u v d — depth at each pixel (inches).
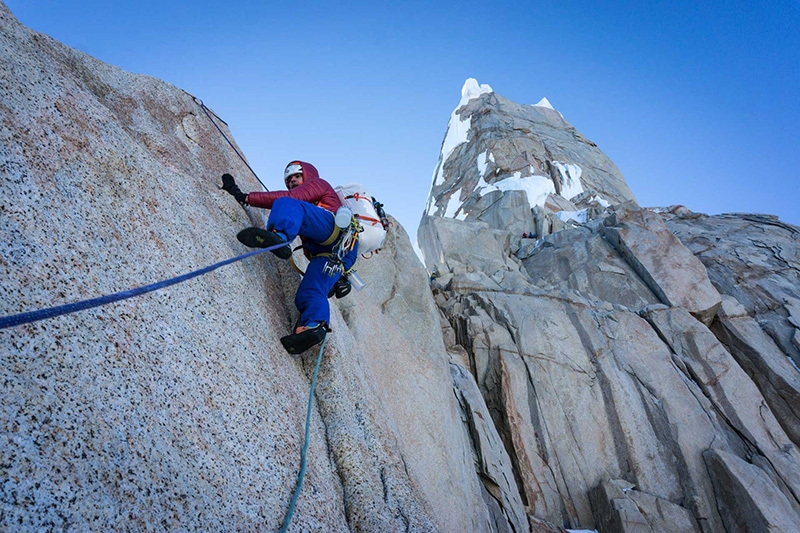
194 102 227.0
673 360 488.7
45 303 80.0
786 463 412.2
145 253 110.2
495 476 338.0
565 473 416.5
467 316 537.0
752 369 503.5
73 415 72.4
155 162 139.8
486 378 475.8
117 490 71.2
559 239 713.6
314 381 140.9
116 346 87.6
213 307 121.4
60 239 91.0
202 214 146.6
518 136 1167.0
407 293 328.5
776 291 577.3
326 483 121.7
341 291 169.2
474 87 1434.5
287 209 139.5
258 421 110.0
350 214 151.6
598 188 1094.4
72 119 114.0
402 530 128.2
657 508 382.6
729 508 378.6
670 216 804.0
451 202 1099.3
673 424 436.5
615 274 610.9
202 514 81.8
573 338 499.8
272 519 95.7
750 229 705.0
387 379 252.5
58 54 156.7
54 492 63.4
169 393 92.3
